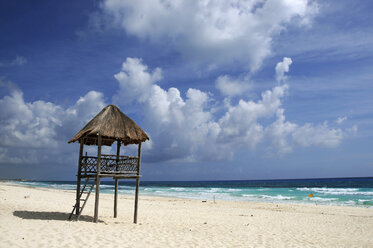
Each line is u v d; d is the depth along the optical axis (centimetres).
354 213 2184
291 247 909
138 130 1257
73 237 788
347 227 1415
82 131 1204
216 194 4716
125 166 1258
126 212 1647
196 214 1786
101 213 1511
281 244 948
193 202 2928
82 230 899
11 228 820
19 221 962
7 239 697
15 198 1736
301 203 3080
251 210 2178
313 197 3922
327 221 1616
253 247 878
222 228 1246
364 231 1300
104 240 794
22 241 694
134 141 1404
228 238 1006
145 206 2148
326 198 3728
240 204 2786
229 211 2053
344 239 1097
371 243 1024
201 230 1155
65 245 701
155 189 6875
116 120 1216
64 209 1534
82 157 1237
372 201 3284
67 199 2270
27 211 1284
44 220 1049
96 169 1141
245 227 1317
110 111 1239
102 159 1165
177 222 1364
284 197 3947
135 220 1230
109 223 1155
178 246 816
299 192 5084
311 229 1333
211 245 864
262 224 1450
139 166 1262
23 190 2698
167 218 1496
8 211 1204
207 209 2166
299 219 1681
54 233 812
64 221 1064
